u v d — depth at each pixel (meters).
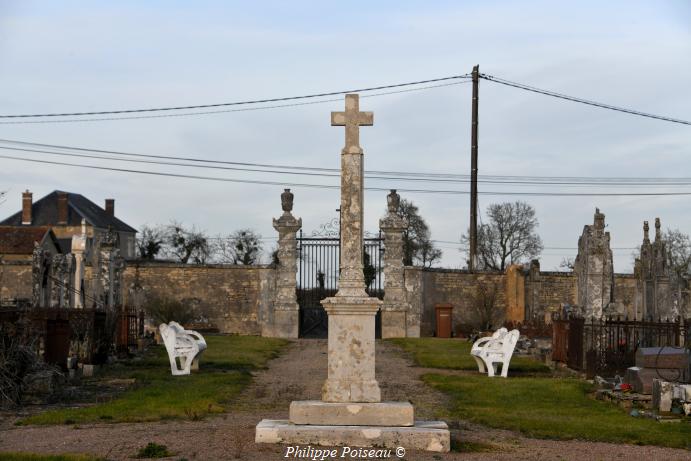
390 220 37.47
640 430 14.12
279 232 37.81
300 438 11.75
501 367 24.44
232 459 10.79
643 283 34.78
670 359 17.84
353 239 12.87
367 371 12.45
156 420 14.16
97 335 23.64
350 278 12.73
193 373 22.56
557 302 42.81
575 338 23.86
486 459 11.35
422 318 40.88
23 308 21.52
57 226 79.31
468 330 41.25
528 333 33.94
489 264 69.94
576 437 13.63
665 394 16.00
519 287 42.28
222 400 16.91
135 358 26.92
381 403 12.30
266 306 38.94
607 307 25.20
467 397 18.17
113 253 31.12
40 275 27.88
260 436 11.75
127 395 17.39
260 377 22.17
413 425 12.16
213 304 40.38
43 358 19.75
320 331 38.28
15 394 16.45
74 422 13.87
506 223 70.06
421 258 70.31
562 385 20.09
